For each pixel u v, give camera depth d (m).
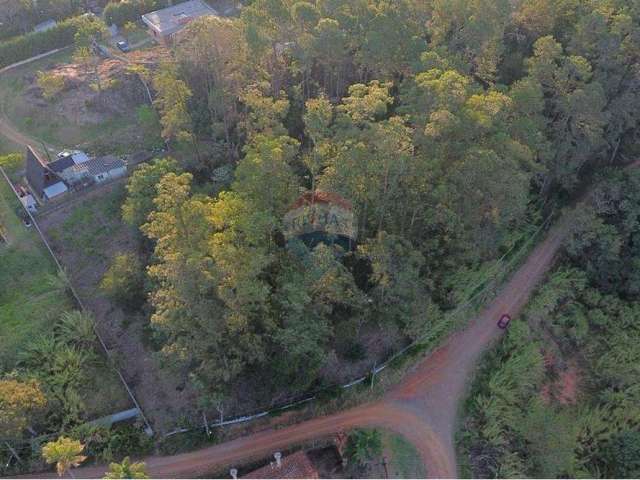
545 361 79.81
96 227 87.38
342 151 65.12
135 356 75.00
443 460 68.44
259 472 62.75
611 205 88.06
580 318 83.81
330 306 67.44
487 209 73.38
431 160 69.31
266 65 93.00
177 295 58.34
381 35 83.38
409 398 73.56
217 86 88.50
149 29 126.31
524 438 71.25
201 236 61.06
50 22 135.00
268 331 64.19
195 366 71.00
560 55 89.81
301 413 70.69
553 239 92.44
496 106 69.31
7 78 116.06
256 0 93.50
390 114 90.06
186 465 67.06
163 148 97.06
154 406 70.88
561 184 94.00
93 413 70.50
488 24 86.88
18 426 61.78
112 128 102.88
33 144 101.75
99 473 66.44
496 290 84.94
